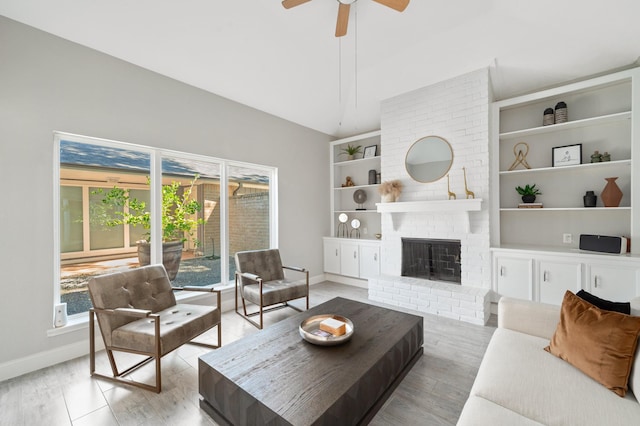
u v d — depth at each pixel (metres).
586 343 1.43
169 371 2.20
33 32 2.27
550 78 3.27
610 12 2.37
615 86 3.06
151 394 1.92
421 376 2.08
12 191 2.19
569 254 2.88
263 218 4.30
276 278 3.73
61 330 2.37
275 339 1.94
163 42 2.71
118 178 2.85
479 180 3.36
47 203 2.34
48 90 2.34
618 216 3.04
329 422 1.28
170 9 2.46
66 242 2.54
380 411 1.71
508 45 2.94
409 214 3.94
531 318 1.88
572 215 3.29
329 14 2.74
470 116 3.42
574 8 2.42
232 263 3.87
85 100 2.53
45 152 2.33
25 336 2.22
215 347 2.57
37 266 2.29
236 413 1.47
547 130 3.32
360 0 2.58
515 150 3.63
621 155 3.02
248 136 3.95
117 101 2.72
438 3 2.61
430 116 3.74
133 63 2.83
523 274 3.14
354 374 1.54
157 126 3.01
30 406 1.80
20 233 2.22
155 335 1.91
